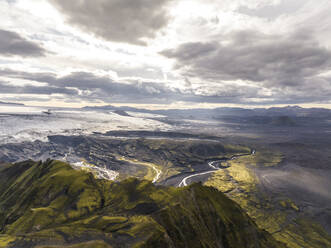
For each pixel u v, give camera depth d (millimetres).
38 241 44188
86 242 43750
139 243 44250
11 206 100312
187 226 63219
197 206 81562
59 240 44750
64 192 97625
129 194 92438
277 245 88062
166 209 65375
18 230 69312
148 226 53000
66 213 79812
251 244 78750
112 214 69250
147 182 101062
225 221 82062
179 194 86562
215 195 97562
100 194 96750
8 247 42219
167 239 48719
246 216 94438
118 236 47688
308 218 191375
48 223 73000
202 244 60000
